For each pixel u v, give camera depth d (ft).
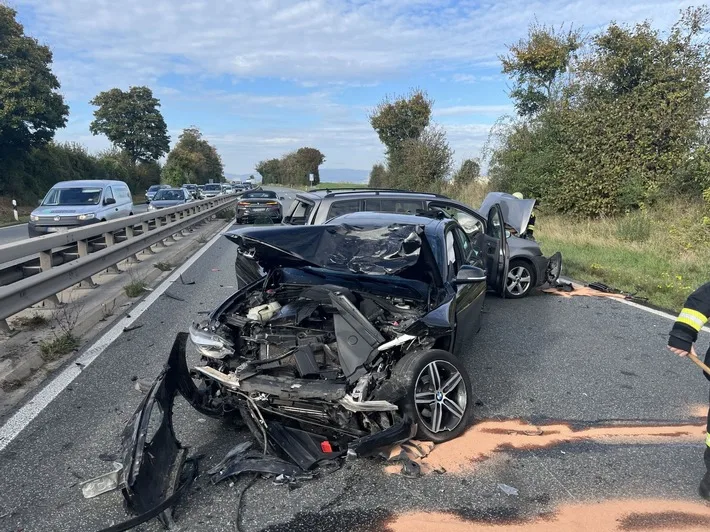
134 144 229.86
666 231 43.01
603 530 9.50
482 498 10.40
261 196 73.67
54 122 109.70
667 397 15.37
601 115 49.96
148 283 30.27
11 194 107.96
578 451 12.28
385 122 121.08
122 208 54.54
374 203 25.71
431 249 15.14
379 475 11.12
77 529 9.48
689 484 11.02
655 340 20.67
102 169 158.81
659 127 48.60
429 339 12.54
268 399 11.62
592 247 42.91
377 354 11.82
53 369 16.94
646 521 9.77
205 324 13.62
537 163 55.93
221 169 392.88
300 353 12.34
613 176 49.57
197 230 61.77
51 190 51.83
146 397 10.75
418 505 10.15
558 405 14.74
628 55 50.14
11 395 14.98
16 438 12.60
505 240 24.30
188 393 12.41
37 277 19.60
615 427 13.50
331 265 14.74
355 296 14.15
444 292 14.87
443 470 11.37
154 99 234.79
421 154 105.40
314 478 10.96
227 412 12.96
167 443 10.52
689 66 48.32
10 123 100.99
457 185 97.60
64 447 12.22
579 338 20.84
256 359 12.85
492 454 12.09
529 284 27.58
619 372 17.28
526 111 79.05
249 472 11.03
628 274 32.60
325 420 11.59
